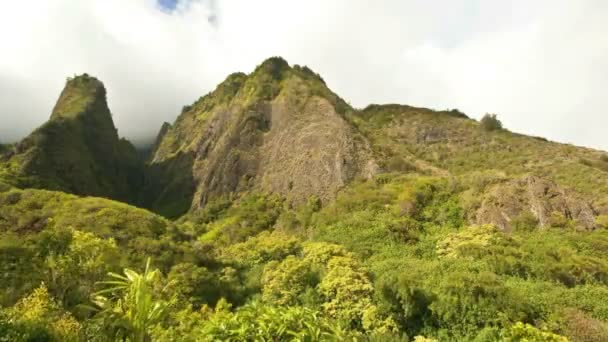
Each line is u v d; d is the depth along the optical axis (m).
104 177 122.88
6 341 14.20
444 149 105.38
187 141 153.62
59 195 63.59
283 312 13.99
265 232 71.75
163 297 33.69
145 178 148.88
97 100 149.75
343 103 116.75
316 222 65.38
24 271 31.58
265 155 100.88
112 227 53.97
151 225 57.59
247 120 109.38
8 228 53.97
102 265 32.38
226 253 59.19
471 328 28.83
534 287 33.12
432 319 31.17
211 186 103.50
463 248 42.84
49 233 34.62
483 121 117.38
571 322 27.30
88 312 24.16
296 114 100.81
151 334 17.59
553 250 40.66
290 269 40.56
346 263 40.22
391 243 49.94
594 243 42.88
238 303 42.16
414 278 33.97
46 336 15.24
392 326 31.23
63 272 28.98
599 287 33.88
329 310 34.22
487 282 30.94
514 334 23.83
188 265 44.28
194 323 28.64
